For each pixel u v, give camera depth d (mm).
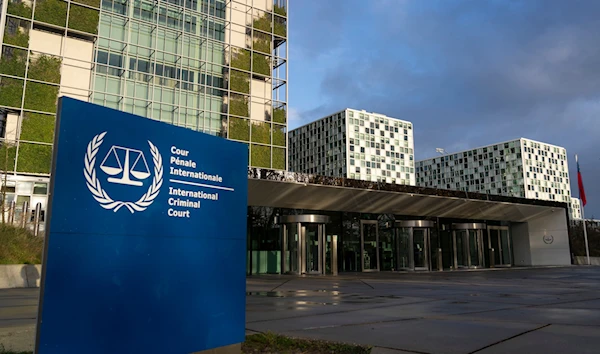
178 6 45438
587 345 5707
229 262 5008
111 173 3971
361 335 6367
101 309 3787
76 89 38000
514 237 42094
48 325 3445
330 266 29156
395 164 122938
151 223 4258
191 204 4656
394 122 125375
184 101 44281
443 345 5699
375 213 31969
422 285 16797
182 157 4621
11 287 15055
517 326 7117
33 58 36188
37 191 34312
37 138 35156
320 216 26062
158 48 43500
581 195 43594
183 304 4461
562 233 39844
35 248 17781
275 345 5832
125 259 4012
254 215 27062
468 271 30688
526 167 127625
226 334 4875
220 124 46250
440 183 145125
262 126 48969
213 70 46688
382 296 12305
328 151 120562
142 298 4105
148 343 4113
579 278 21109
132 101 41156
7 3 35406
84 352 3643
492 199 35719
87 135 3818
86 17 39062
